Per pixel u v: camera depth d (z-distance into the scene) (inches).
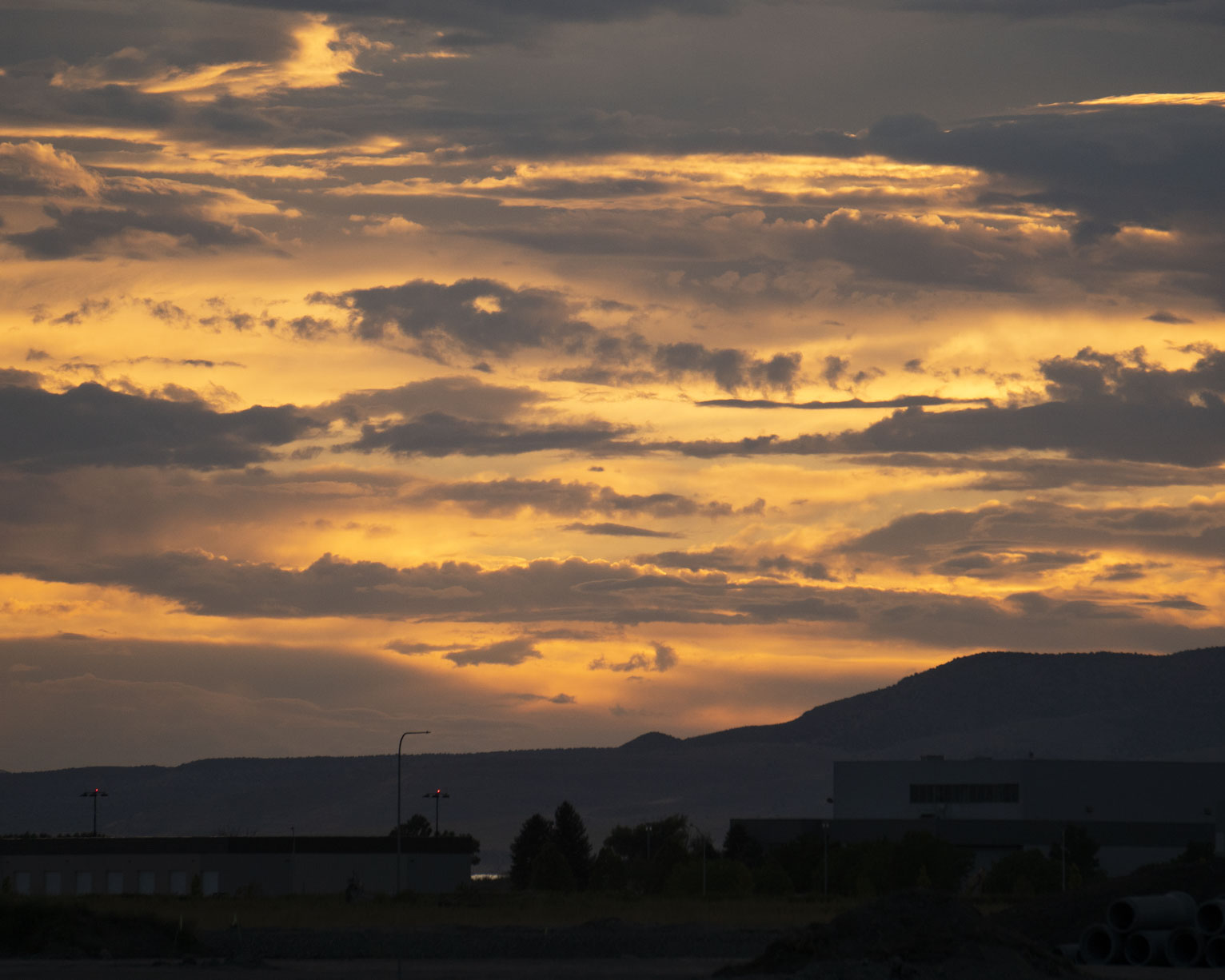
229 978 3814.0
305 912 6707.7
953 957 3501.5
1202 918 4239.7
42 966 4185.5
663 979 3730.3
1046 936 4884.4
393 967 4212.6
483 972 4033.0
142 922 4911.4
